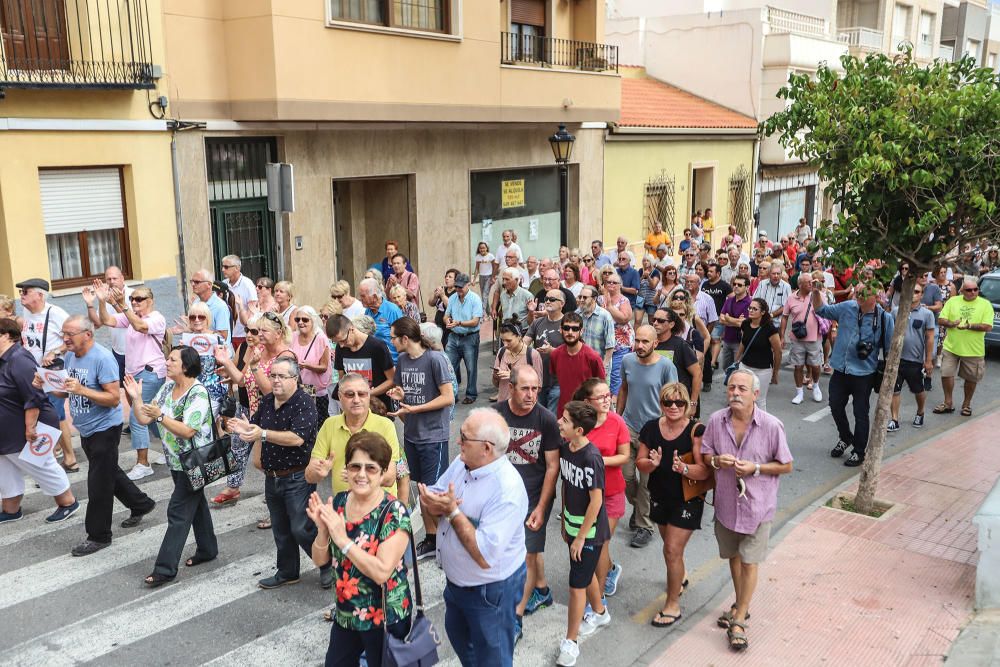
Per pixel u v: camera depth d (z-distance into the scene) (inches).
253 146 534.3
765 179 1112.8
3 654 224.7
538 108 695.1
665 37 1131.3
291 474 248.7
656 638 239.3
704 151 983.0
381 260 666.2
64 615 244.2
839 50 1136.2
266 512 318.7
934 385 544.1
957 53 1464.1
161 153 477.7
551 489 234.2
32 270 428.1
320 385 332.2
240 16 492.1
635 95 1015.0
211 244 509.0
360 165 591.8
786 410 476.7
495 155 707.4
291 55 493.7
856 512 325.1
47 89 418.3
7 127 409.1
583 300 358.9
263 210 546.3
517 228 758.5
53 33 436.1
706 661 227.6
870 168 279.0
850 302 385.4
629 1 1256.8
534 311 442.6
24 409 298.4
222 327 383.2
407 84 569.3
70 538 294.4
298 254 557.0
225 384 350.6
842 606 255.6
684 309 393.4
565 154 679.1
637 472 299.4
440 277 672.4
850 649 232.7
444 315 469.7
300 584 263.1
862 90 307.1
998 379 567.2
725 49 1083.3
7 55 418.0
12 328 296.8
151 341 352.2
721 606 257.8
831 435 431.8
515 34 732.0
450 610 191.6
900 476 364.5
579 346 311.1
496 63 642.8
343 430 233.1
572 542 224.7
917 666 224.1
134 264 476.1
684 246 799.7
